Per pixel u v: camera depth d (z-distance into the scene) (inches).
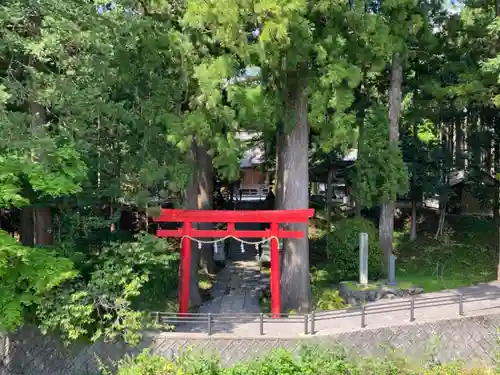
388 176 675.4
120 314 436.5
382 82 818.8
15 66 447.8
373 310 538.6
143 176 456.8
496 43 669.9
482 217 982.4
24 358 468.4
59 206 489.7
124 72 461.1
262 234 531.8
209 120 482.3
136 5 506.6
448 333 495.2
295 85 568.7
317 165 913.5
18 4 389.7
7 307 401.7
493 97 663.8
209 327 466.0
